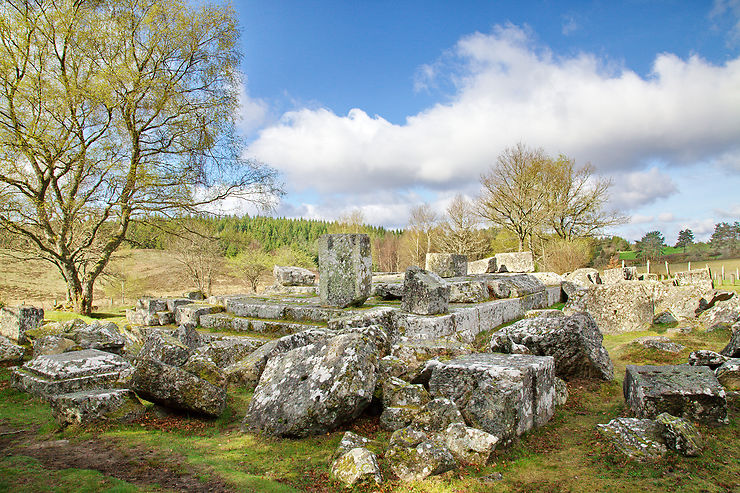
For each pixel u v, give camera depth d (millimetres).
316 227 89188
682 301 13547
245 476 4504
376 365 6188
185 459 4957
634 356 9617
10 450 5137
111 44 19031
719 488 4188
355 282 11008
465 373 5809
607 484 4348
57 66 18734
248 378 8539
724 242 44031
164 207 20750
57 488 4086
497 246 47000
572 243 32656
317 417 5496
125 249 28016
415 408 5621
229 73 20812
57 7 18203
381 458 4785
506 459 4906
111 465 4758
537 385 5871
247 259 37562
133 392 6711
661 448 4867
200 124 20500
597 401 7027
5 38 17562
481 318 11906
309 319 11008
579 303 12680
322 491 4227
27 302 28656
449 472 4508
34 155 17594
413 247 57688
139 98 19281
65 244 19781
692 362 7445
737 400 6184
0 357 9453
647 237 49750
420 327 9555
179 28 19203
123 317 20812
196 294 25375
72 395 6207
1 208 17188
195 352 8938
